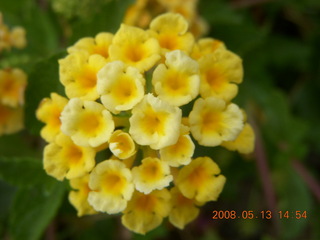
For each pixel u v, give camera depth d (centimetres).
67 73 6
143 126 5
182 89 5
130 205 6
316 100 11
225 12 10
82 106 5
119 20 7
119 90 5
